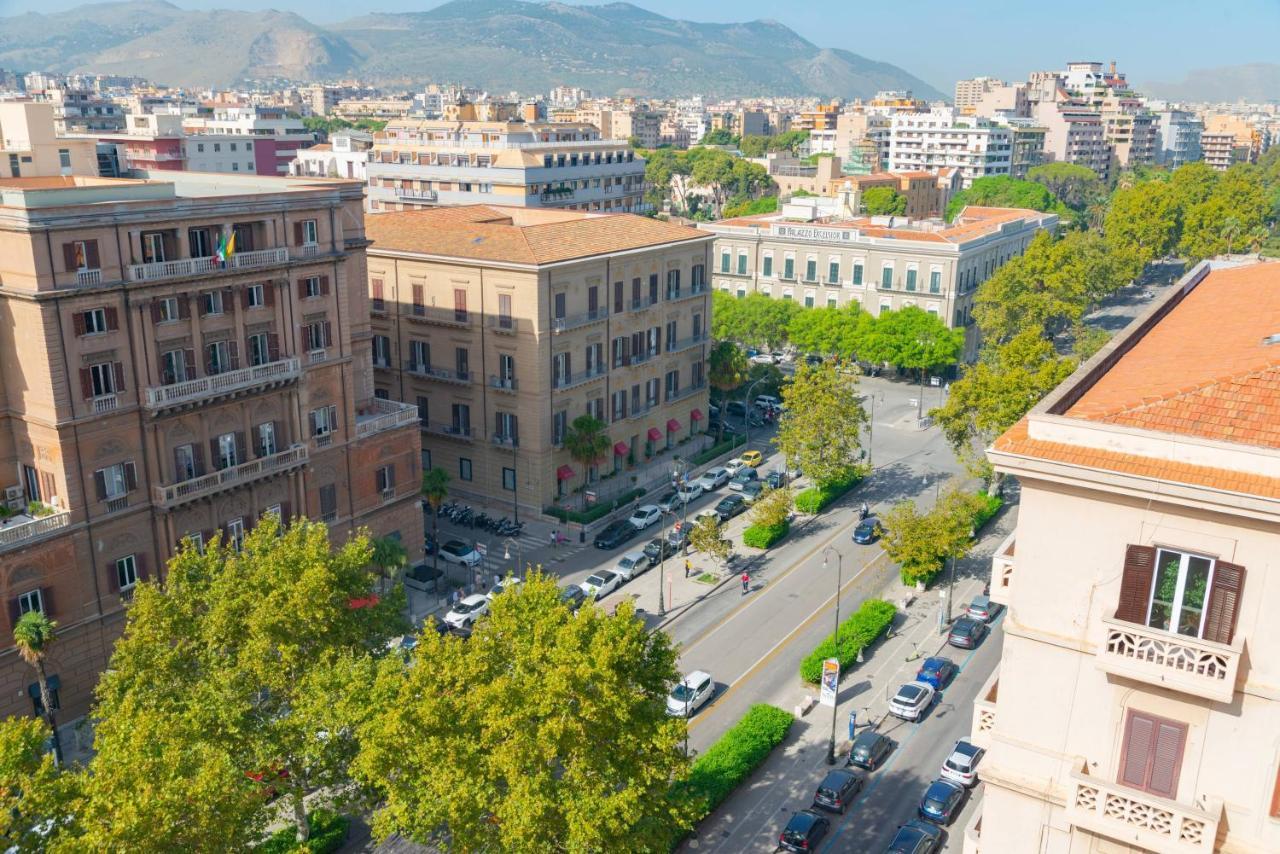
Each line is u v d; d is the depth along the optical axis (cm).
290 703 4256
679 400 10106
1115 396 2727
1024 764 2639
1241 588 2286
